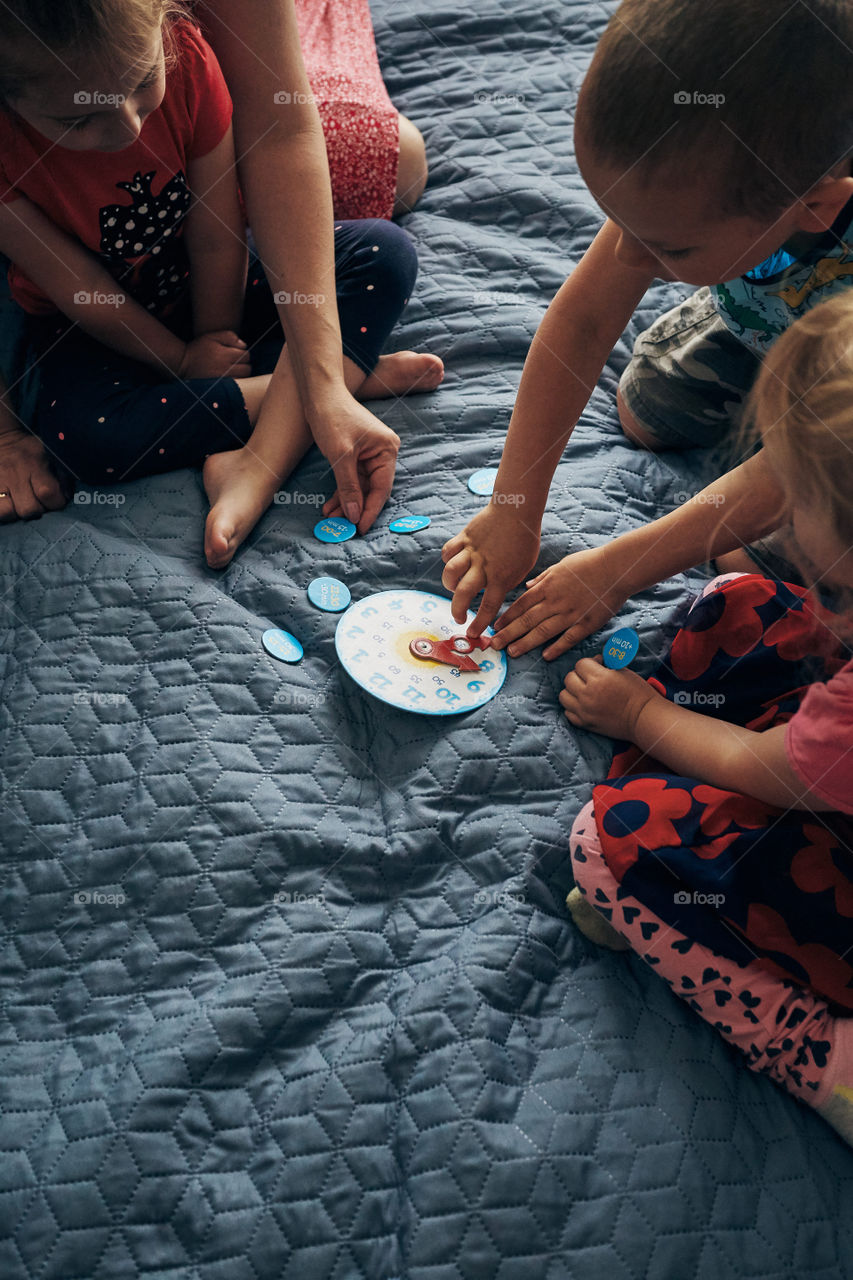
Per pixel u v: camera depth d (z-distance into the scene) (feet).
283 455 3.81
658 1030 2.77
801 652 3.16
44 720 3.10
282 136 3.75
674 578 3.75
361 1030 2.67
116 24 2.72
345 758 3.18
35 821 2.92
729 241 2.70
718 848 2.81
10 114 3.29
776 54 2.36
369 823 3.05
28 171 3.48
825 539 2.56
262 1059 2.60
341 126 4.63
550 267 4.74
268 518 3.78
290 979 2.70
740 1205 2.50
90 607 3.36
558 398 3.37
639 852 2.83
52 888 2.82
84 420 3.76
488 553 3.49
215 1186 2.39
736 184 2.52
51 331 4.08
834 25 2.37
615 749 3.29
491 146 5.31
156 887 2.81
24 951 2.74
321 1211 2.38
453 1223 2.37
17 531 3.69
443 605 3.59
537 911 2.93
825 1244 2.49
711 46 2.37
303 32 5.42
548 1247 2.36
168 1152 2.41
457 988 2.71
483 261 4.76
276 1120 2.50
